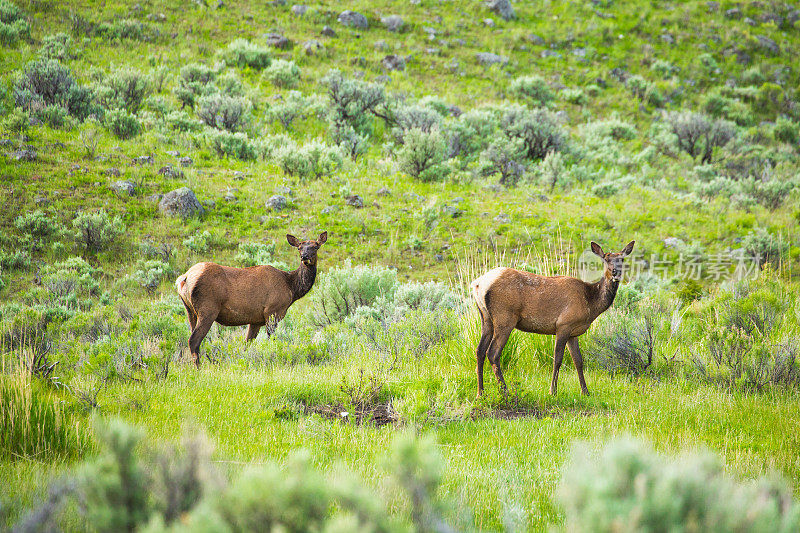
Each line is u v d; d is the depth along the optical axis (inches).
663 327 1611.7
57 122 3850.9
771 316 1547.7
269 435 931.3
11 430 774.5
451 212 3597.4
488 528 608.1
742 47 7214.6
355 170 4033.0
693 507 337.4
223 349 1545.3
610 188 4106.8
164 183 3467.0
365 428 1016.2
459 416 1085.8
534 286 1211.9
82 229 2923.2
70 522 516.1
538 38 6983.3
